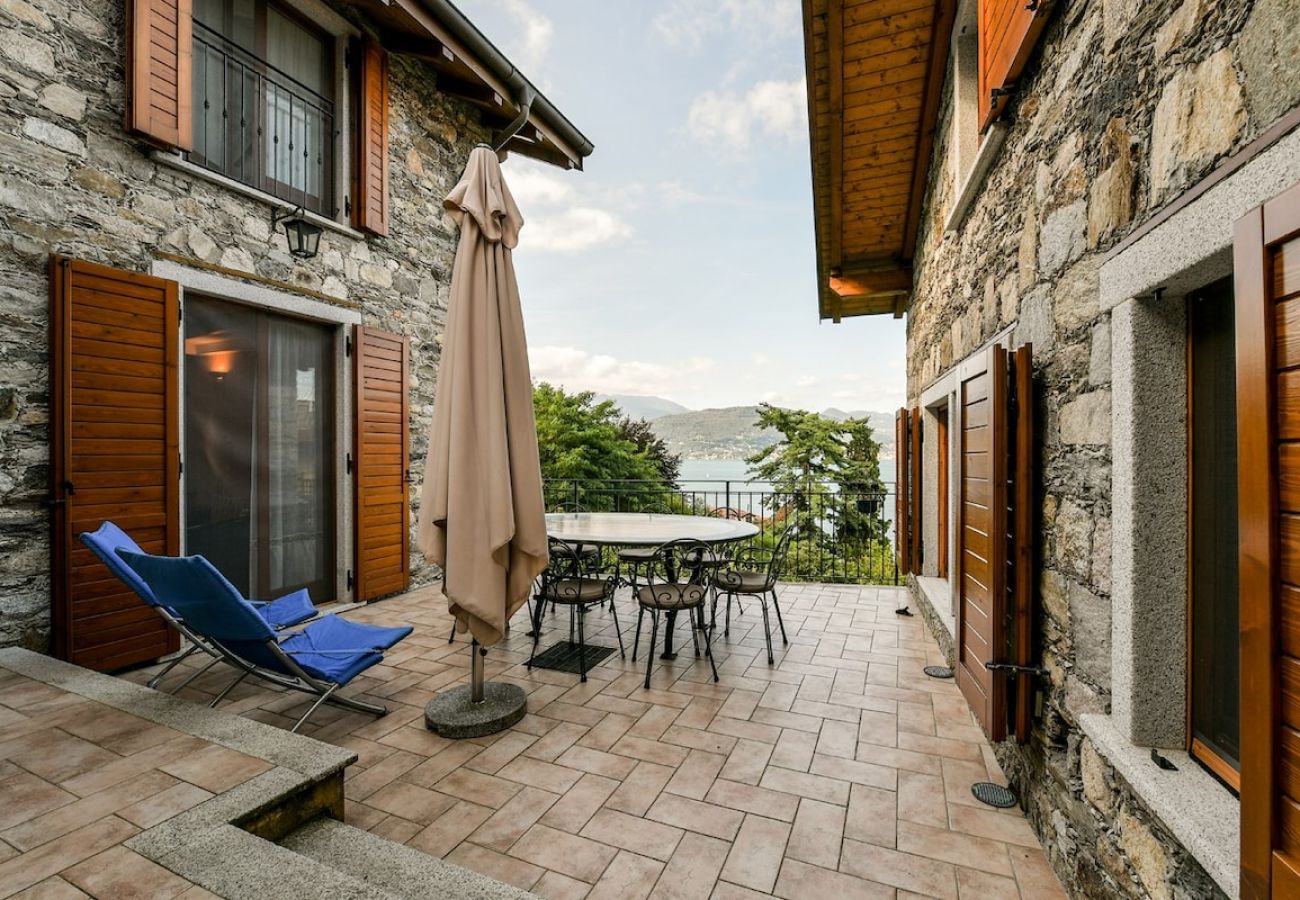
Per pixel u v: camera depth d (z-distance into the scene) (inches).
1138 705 58.9
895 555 243.6
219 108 160.4
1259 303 38.5
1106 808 63.1
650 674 135.1
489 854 75.9
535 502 111.9
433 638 163.0
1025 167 91.0
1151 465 58.5
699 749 103.3
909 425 219.9
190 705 91.4
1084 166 70.6
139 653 132.0
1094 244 68.2
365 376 193.2
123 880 54.6
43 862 56.6
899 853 77.1
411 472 217.6
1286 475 37.2
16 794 67.8
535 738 106.7
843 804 87.6
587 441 503.8
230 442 160.7
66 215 125.3
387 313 206.4
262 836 67.5
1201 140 48.3
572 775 94.5
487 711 111.4
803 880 71.8
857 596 217.5
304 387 181.9
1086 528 70.2
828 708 120.4
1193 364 57.1
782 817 84.3
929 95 158.1
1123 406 60.6
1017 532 83.5
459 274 110.6
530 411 113.6
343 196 191.0
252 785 70.1
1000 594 82.6
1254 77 41.9
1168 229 52.1
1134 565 58.9
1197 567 56.8
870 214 213.3
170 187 143.6
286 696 122.8
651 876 72.2
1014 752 90.8
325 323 187.6
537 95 236.5
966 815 85.4
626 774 95.0
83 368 124.5
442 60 211.2
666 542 139.3
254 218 162.7
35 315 120.8
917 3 131.9
